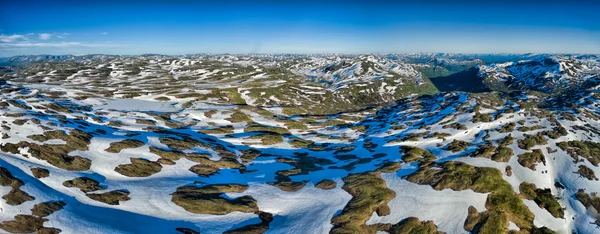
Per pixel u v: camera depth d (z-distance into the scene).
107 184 73.06
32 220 53.97
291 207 71.38
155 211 65.06
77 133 96.38
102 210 62.19
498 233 61.38
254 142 125.25
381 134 139.25
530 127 119.25
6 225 51.47
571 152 95.44
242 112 168.75
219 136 129.38
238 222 64.44
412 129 139.25
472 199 70.56
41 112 117.81
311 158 109.19
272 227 63.59
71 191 66.56
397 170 88.50
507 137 109.31
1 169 66.38
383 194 74.00
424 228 62.44
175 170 87.12
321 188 79.69
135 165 84.69
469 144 109.12
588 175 83.75
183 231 59.22
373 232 62.00
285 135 141.88
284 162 102.75
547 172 85.56
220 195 74.94
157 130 121.06
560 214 69.81
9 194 59.06
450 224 63.75
